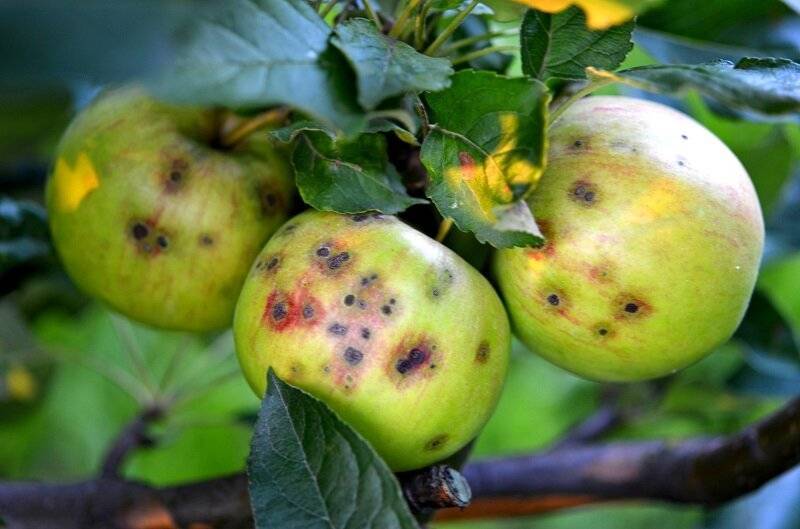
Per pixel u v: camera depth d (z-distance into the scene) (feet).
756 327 1.61
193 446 1.99
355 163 1.22
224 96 1.02
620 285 1.21
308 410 1.14
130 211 1.31
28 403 1.88
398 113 1.06
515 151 1.14
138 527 1.41
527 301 1.25
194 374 1.79
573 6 1.20
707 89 1.09
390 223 1.21
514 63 1.46
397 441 1.19
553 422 2.30
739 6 1.45
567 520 2.46
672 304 1.21
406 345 1.17
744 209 1.23
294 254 1.20
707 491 1.50
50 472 2.04
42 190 1.73
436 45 1.22
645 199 1.20
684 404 1.91
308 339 1.17
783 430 1.41
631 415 1.86
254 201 1.33
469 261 1.27
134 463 1.99
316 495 1.12
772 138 1.58
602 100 1.27
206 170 1.32
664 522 2.40
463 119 1.16
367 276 1.18
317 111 1.05
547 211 1.22
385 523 1.11
